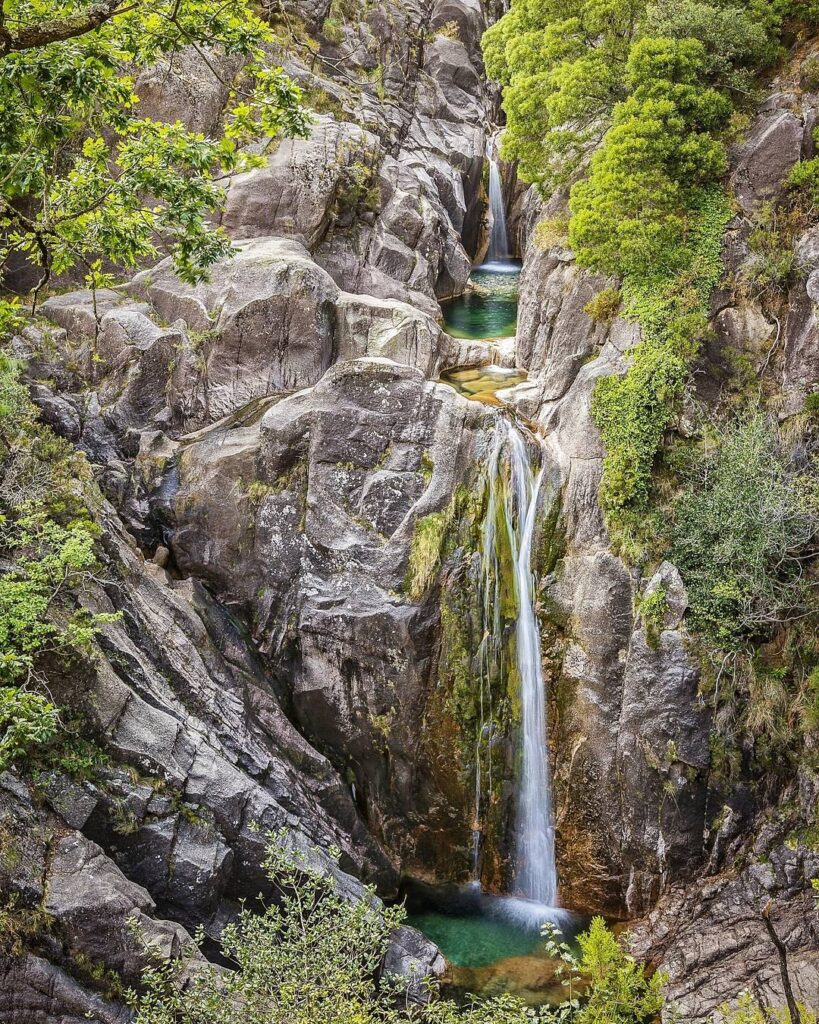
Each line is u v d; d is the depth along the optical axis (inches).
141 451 709.9
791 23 727.7
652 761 611.5
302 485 686.5
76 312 738.8
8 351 684.1
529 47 792.3
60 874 448.8
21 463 561.3
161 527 707.4
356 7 1117.7
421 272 1026.1
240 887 540.1
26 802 460.4
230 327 741.9
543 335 790.5
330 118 979.9
